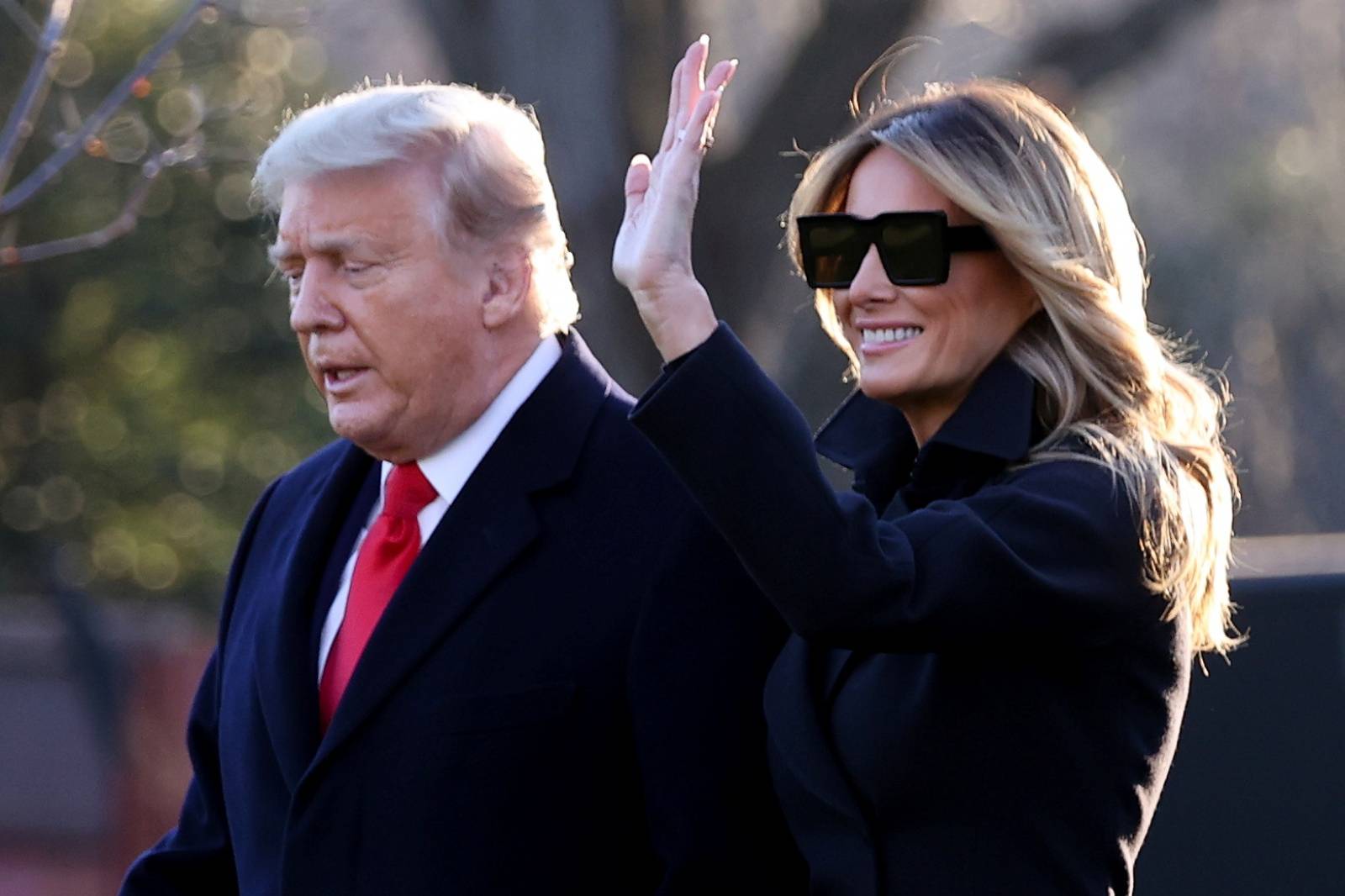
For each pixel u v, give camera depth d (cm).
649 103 3475
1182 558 896
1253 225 7275
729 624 1034
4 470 4625
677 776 1015
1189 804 1576
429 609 1045
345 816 1032
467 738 1020
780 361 3812
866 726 914
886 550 858
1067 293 924
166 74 3494
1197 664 1588
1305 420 7588
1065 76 3753
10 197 1440
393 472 1098
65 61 3816
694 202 903
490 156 1061
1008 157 935
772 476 850
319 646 1093
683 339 877
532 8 3422
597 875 1026
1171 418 948
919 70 4394
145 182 1590
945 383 956
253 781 1090
